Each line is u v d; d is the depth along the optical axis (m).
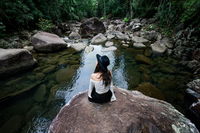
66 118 2.99
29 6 12.90
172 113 3.19
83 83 5.65
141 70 6.63
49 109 4.32
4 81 5.52
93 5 40.41
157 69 6.67
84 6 33.81
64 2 21.91
